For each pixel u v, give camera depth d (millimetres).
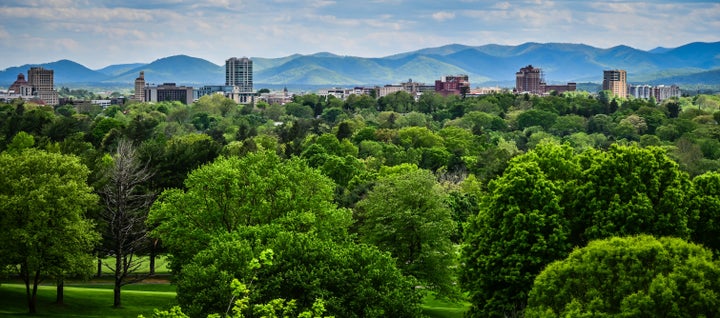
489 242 53656
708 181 56281
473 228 57625
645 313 38812
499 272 51844
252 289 44219
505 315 48062
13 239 56625
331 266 47875
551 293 42844
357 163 127312
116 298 61938
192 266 48688
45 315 57188
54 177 59469
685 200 52906
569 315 39906
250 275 45812
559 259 50438
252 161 67938
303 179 64938
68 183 58656
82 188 61438
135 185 75000
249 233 52375
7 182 58656
